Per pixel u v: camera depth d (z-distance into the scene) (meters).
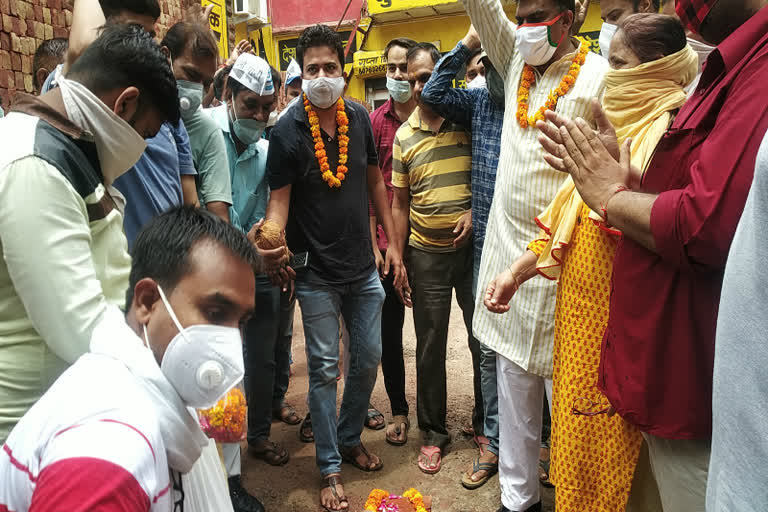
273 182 2.76
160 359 0.98
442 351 3.20
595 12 10.75
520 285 2.31
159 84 1.49
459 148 3.14
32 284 1.31
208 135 2.70
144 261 0.99
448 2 11.63
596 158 1.53
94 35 1.87
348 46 7.25
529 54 2.37
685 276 1.40
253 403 3.14
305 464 3.16
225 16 8.00
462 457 3.17
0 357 1.38
